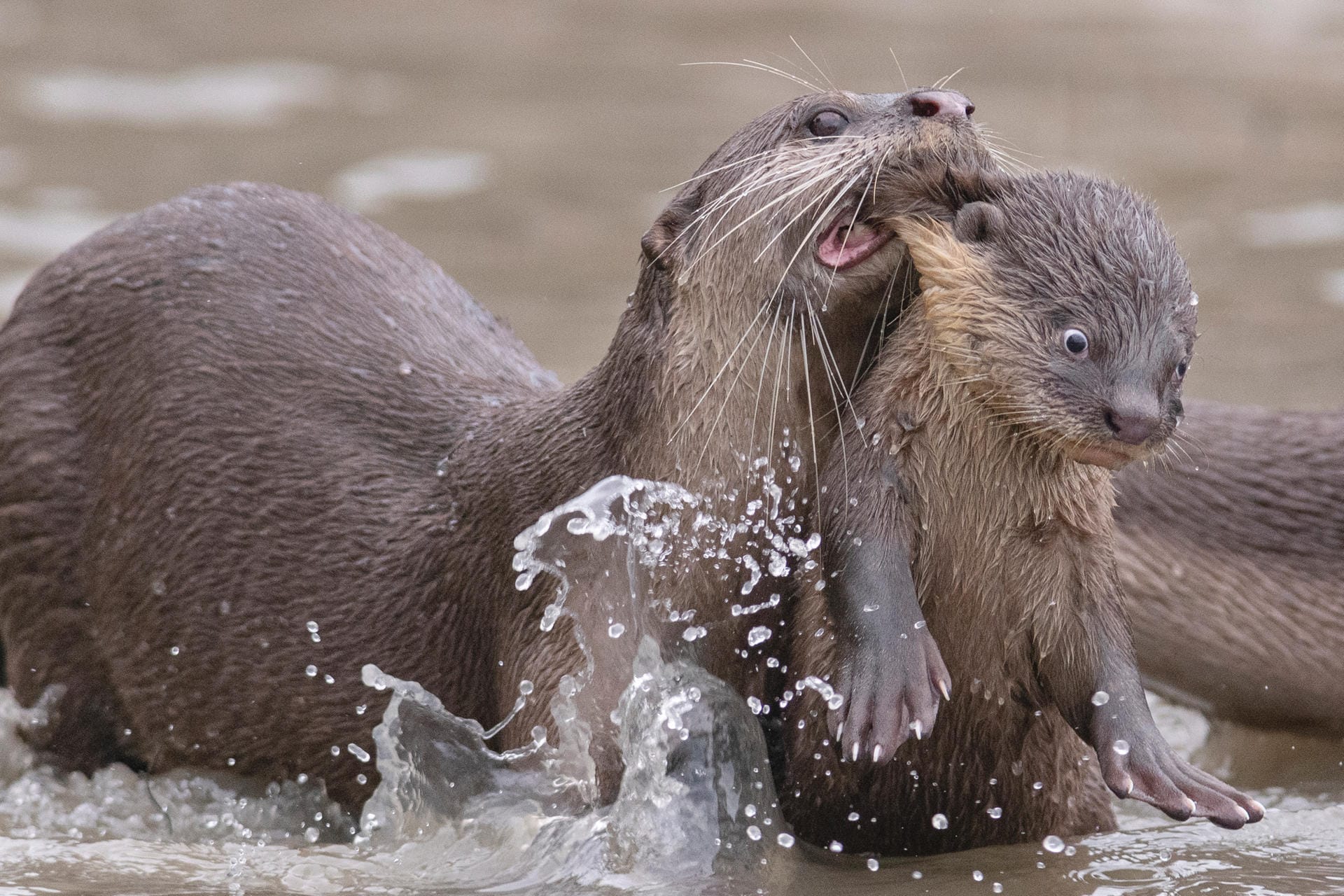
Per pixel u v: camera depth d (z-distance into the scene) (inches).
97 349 541.0
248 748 516.1
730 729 452.8
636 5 1814.7
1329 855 467.8
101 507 532.7
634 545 457.4
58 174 1194.0
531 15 1781.5
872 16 1720.0
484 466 496.1
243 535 514.3
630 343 473.4
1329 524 607.2
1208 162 1218.6
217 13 1761.8
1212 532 609.9
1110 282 397.7
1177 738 617.6
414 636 495.5
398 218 1109.7
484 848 460.1
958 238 415.2
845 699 403.5
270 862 470.9
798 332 444.5
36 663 546.6
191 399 525.0
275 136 1311.5
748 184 451.5
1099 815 486.9
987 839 465.4
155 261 545.0
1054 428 398.9
